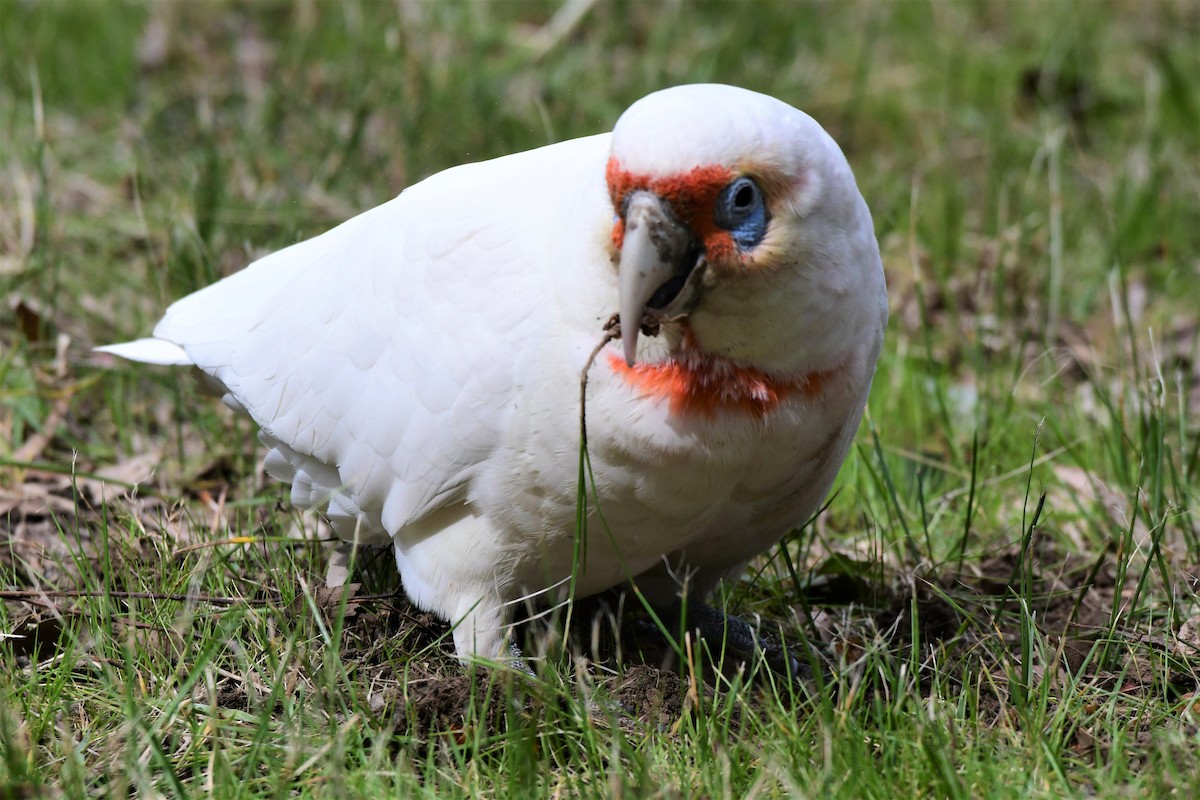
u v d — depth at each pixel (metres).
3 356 9.63
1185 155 13.38
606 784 5.62
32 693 6.25
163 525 7.49
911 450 9.12
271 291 7.30
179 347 7.64
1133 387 9.57
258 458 8.80
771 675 6.44
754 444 5.98
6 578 7.38
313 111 12.77
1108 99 14.23
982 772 5.59
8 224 10.73
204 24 14.90
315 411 6.77
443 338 6.25
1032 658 6.66
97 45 14.07
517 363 6.03
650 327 5.66
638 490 6.04
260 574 7.27
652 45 14.55
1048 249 11.66
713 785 5.57
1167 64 14.07
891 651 6.99
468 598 6.57
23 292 10.12
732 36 14.80
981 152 13.54
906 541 8.03
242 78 13.85
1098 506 8.26
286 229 10.45
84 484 8.54
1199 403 9.95
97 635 6.54
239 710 6.22
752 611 7.53
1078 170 13.12
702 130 5.35
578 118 13.09
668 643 7.22
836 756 5.62
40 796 5.45
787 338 5.80
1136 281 11.57
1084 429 9.16
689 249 5.49
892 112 14.25
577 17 14.66
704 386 5.84
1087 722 6.17
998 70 14.85
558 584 6.57
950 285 11.34
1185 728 6.14
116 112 13.12
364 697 6.23
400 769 5.65
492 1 15.33
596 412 5.89
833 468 6.68
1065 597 7.57
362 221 6.98
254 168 11.60
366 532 7.06
